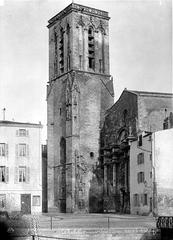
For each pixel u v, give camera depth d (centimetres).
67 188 10906
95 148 11206
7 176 9044
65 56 11856
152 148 7869
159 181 7756
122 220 6625
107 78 11800
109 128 10812
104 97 11656
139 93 9606
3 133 9162
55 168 11712
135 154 8750
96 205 10819
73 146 10950
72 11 11731
